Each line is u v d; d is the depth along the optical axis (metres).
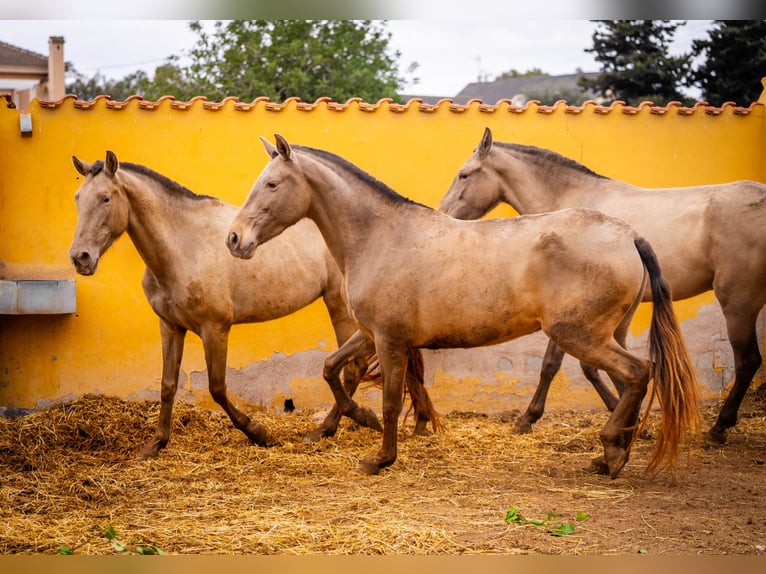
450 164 8.41
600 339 5.29
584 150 8.56
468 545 4.36
